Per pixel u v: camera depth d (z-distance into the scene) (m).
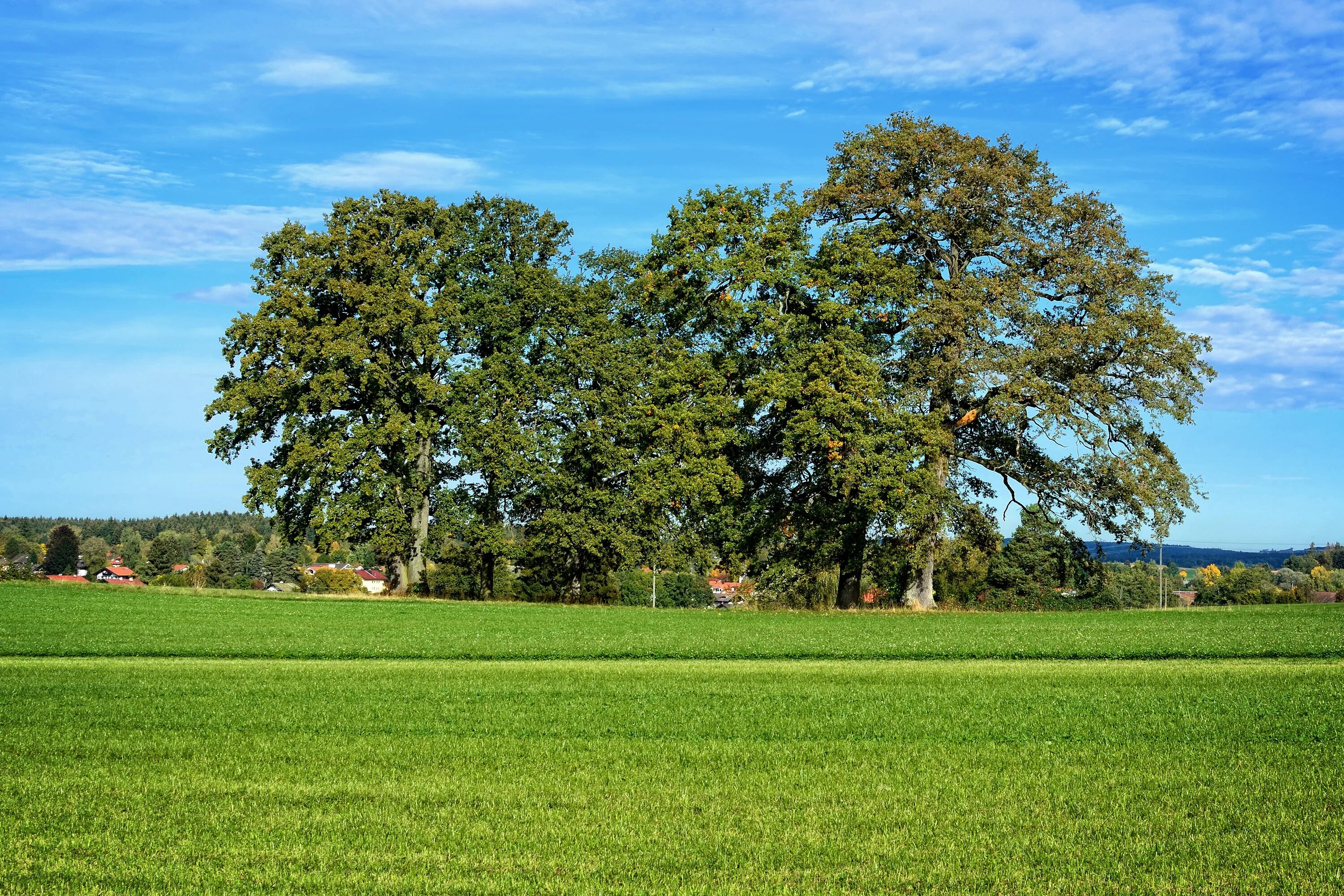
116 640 30.59
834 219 43.78
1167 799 11.80
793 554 44.25
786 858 10.01
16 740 15.25
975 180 40.69
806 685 20.89
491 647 29.38
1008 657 26.95
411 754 14.30
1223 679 20.83
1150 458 40.00
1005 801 11.86
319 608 43.41
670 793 12.27
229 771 13.38
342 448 45.94
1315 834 10.55
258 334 46.41
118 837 10.66
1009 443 43.56
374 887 9.27
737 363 42.88
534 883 9.35
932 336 40.31
